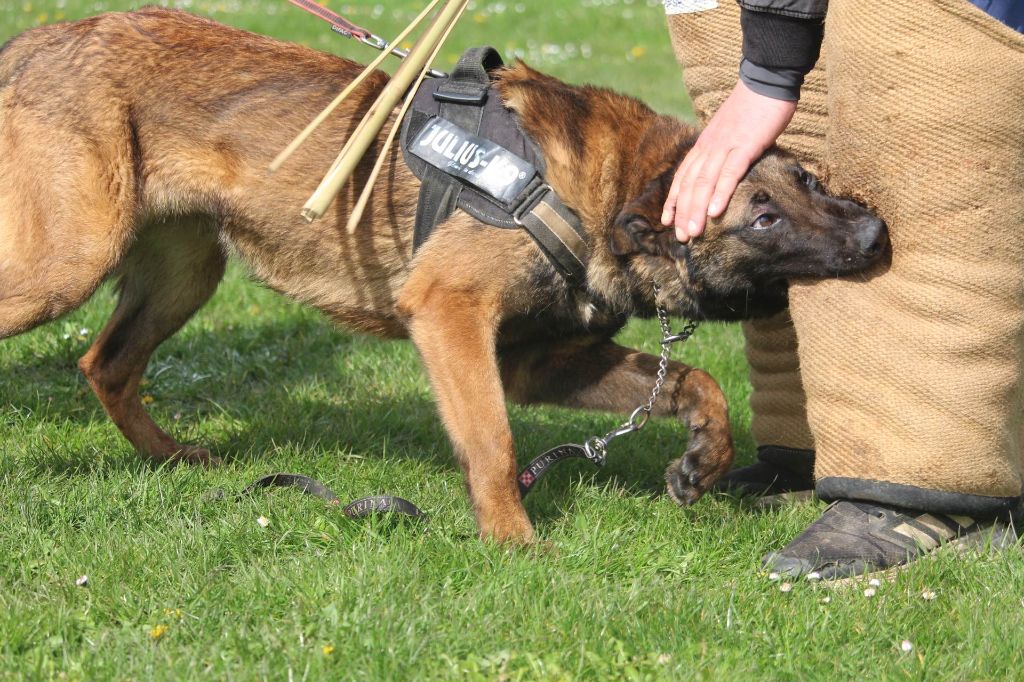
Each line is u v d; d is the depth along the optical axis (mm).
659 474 4395
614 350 3994
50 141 3902
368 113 3387
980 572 3256
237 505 3752
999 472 3299
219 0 16797
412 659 2736
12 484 3883
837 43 3229
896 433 3293
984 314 3172
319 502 3805
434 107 3793
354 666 2730
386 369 5484
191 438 4719
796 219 3359
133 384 4484
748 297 3684
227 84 3955
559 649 2822
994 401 3236
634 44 16203
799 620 2988
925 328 3219
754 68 3346
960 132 3076
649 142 3725
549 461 3748
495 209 3578
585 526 3586
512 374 4074
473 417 3535
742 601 3102
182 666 2732
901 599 3127
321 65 4004
